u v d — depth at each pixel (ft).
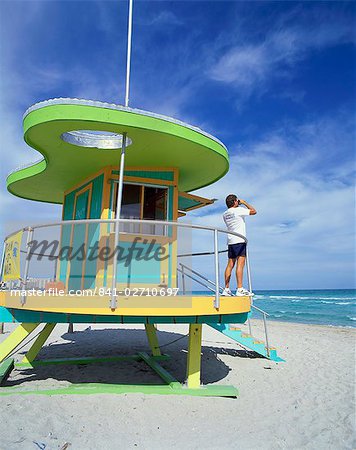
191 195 24.66
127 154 19.90
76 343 34.65
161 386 18.74
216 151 19.30
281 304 145.69
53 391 17.26
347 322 83.56
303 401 19.30
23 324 18.49
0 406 15.43
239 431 14.56
